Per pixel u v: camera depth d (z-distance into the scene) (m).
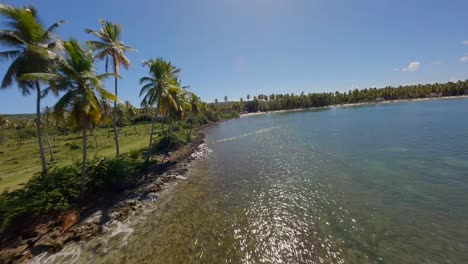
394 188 18.11
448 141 31.55
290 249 11.85
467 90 142.88
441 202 15.33
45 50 16.28
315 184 20.39
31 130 86.31
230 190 20.62
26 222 14.65
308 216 15.02
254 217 15.41
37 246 13.16
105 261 11.91
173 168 28.72
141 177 24.94
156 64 30.19
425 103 120.81
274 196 18.61
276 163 28.62
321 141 40.34
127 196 20.25
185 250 12.34
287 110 178.12
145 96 31.48
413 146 30.80
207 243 12.84
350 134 44.84
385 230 12.84
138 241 13.48
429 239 11.81
